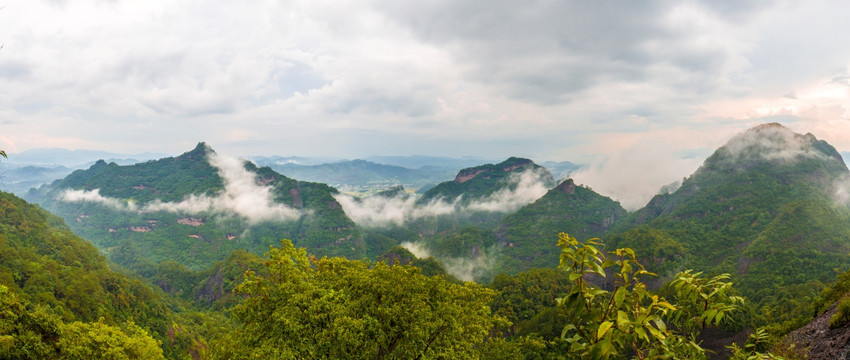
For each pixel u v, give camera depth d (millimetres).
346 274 23734
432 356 21250
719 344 53500
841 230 127875
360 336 19359
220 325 110750
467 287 28484
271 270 22906
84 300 73438
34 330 28844
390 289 21094
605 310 4766
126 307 82875
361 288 22281
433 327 20922
